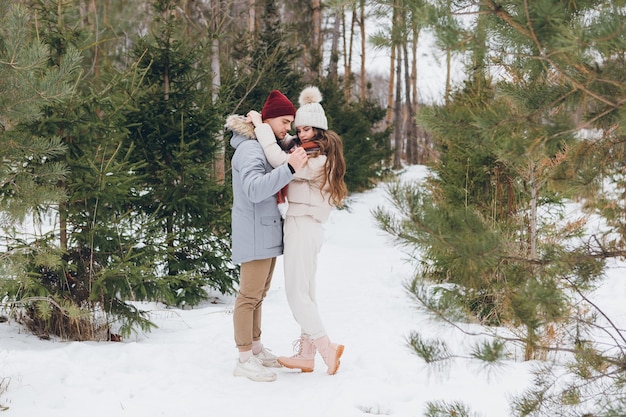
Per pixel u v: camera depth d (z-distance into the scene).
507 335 4.09
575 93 2.14
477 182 6.34
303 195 3.72
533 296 2.14
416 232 2.29
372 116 20.28
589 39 1.89
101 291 4.65
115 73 6.62
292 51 13.11
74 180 4.57
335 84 17.23
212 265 6.47
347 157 15.68
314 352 3.90
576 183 2.45
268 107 3.89
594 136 2.34
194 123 6.52
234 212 3.75
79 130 4.66
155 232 5.46
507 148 2.14
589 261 2.43
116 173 4.86
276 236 3.74
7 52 3.10
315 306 3.82
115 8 12.32
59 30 4.73
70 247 4.80
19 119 3.29
